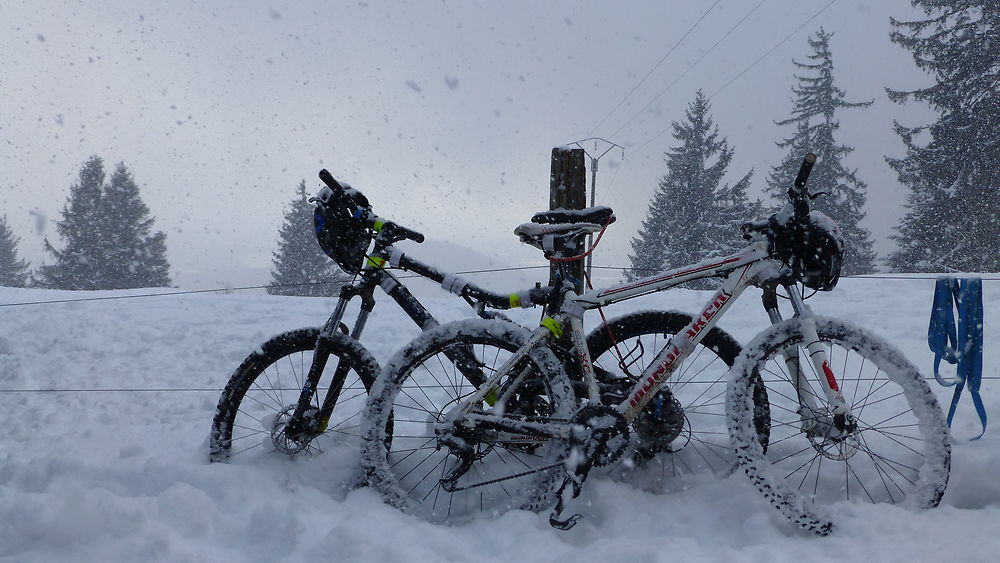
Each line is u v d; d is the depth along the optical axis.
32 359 4.64
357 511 2.35
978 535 1.98
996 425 2.80
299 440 2.60
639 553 1.96
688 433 2.79
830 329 2.29
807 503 2.15
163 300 8.02
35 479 2.49
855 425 2.24
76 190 36.62
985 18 23.17
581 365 2.43
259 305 7.58
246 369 2.69
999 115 21.55
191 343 5.30
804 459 2.60
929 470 2.20
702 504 2.34
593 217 2.47
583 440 2.23
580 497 2.37
